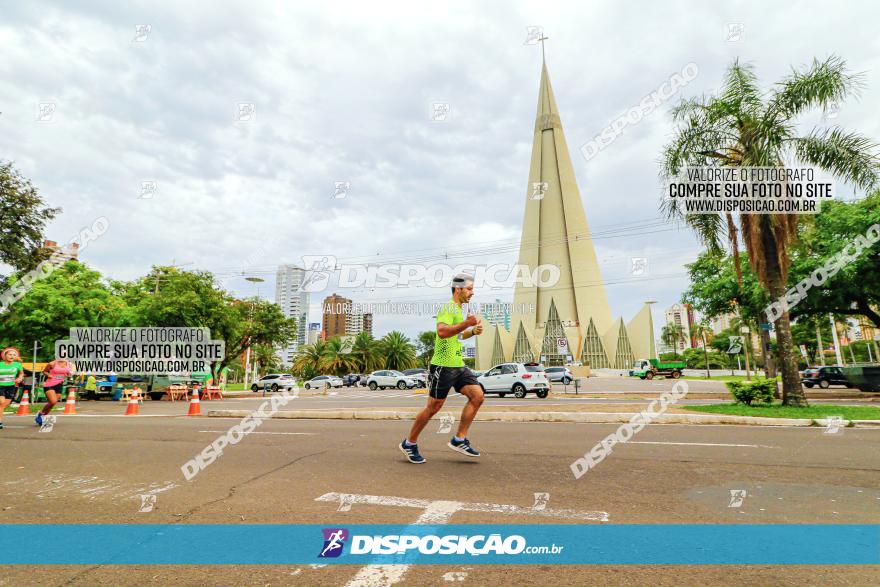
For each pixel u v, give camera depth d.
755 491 4.18
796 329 50.81
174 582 2.52
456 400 20.47
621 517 3.48
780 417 9.88
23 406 13.60
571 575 2.57
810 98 11.24
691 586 2.43
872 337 55.59
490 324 96.31
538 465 5.27
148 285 31.62
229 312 29.59
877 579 2.50
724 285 20.67
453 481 4.53
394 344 67.06
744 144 12.09
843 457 5.73
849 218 17.55
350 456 5.91
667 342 99.62
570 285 92.62
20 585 2.49
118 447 6.89
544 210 96.44
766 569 2.63
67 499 4.08
